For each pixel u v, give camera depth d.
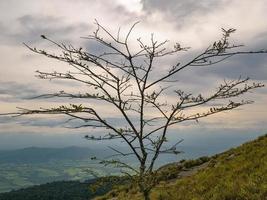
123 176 7.39
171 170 7.62
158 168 7.71
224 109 7.42
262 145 25.53
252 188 16.53
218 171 23.14
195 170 28.17
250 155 23.47
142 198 22.83
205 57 7.46
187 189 22.25
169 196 21.62
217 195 17.77
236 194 16.91
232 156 27.20
